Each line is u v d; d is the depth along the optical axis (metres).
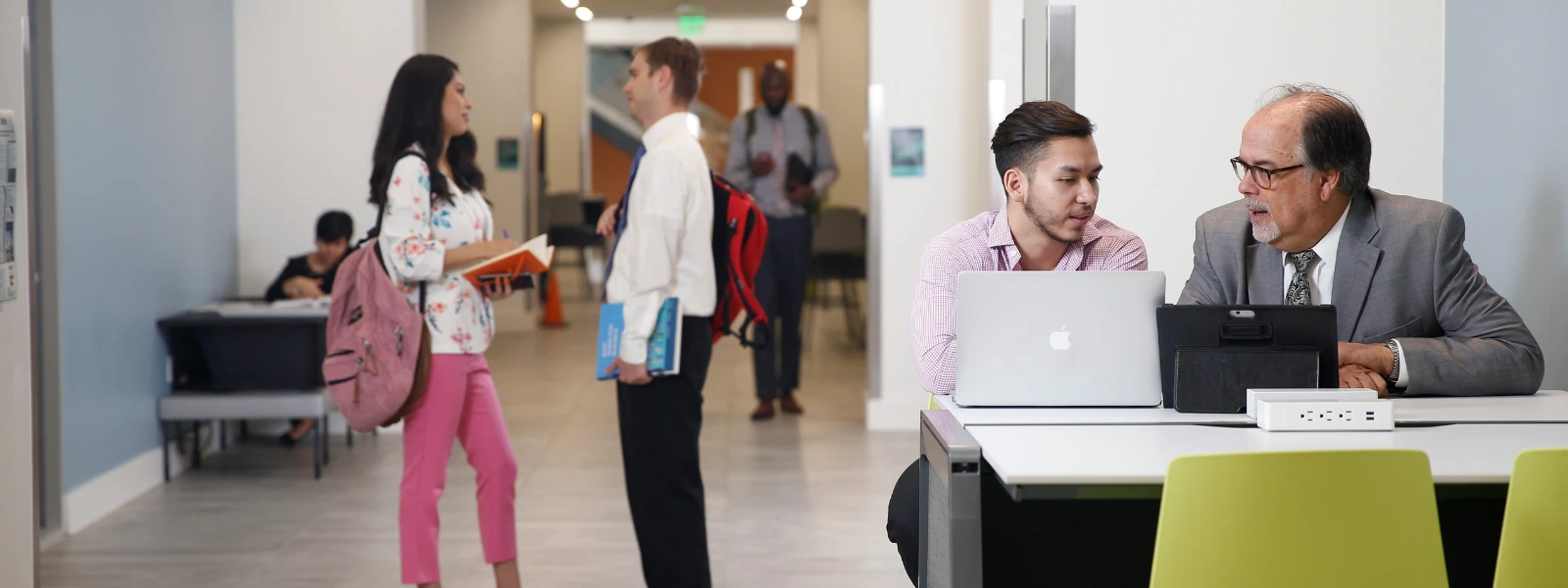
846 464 5.87
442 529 4.67
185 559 4.28
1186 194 4.17
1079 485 1.92
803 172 7.21
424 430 3.40
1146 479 1.90
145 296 5.42
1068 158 2.68
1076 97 4.16
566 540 4.54
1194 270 3.12
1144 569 2.65
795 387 7.32
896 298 6.68
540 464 5.91
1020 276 2.47
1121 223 4.19
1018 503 2.65
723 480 5.54
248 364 5.64
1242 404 2.41
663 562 3.40
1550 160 3.32
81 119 4.81
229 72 6.54
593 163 20.95
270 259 6.65
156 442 5.52
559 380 8.62
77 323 4.76
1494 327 2.75
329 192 6.63
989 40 5.94
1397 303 2.83
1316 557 1.85
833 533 4.62
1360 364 2.64
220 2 6.39
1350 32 4.08
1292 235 2.81
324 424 5.89
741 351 10.55
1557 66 3.28
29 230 3.12
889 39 6.51
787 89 7.29
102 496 4.90
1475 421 2.37
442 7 11.02
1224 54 4.13
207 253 6.18
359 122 6.62
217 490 5.36
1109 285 2.47
